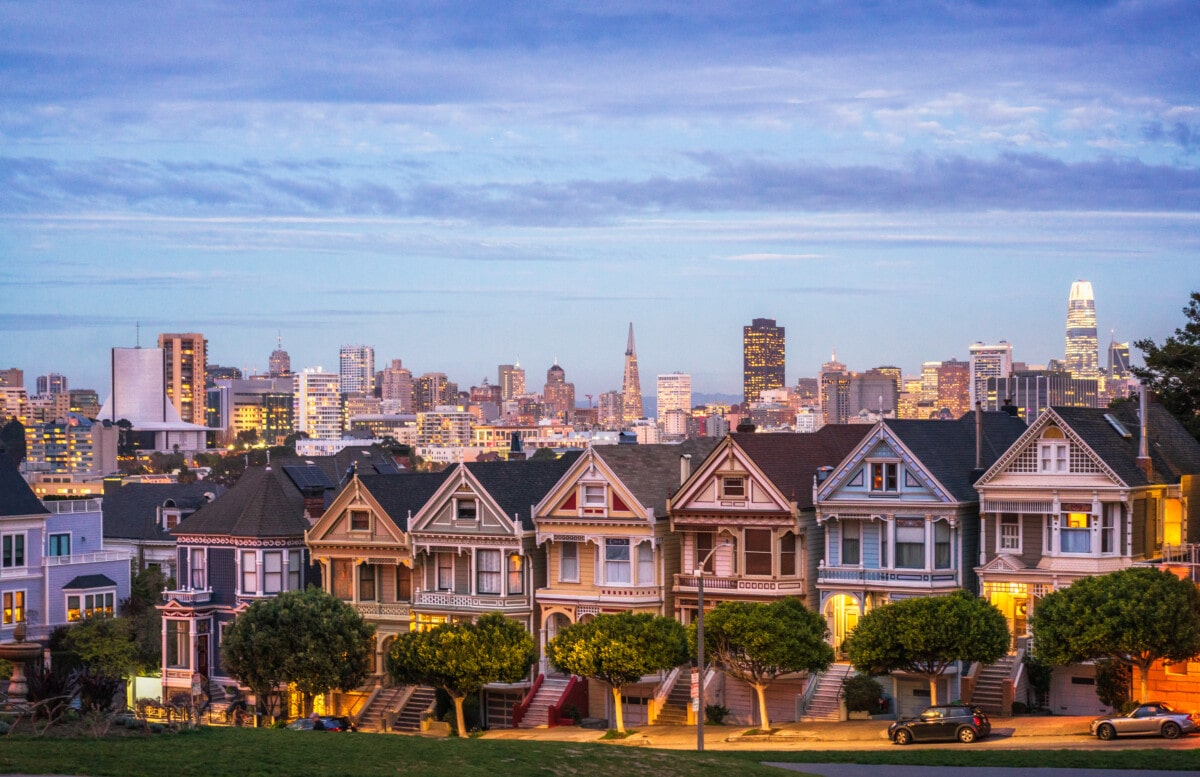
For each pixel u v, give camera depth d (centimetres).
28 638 11019
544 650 9225
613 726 8812
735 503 8756
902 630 7544
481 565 9406
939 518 8306
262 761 5150
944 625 7469
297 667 8862
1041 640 7419
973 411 9231
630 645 8075
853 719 8231
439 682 8588
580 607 9106
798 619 7962
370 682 9544
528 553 9281
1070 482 8019
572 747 5962
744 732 7856
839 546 8612
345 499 9850
